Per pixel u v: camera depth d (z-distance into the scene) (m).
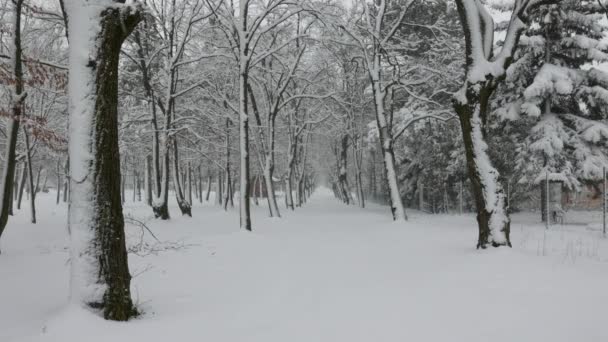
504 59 10.62
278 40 28.56
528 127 23.66
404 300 6.51
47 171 59.66
